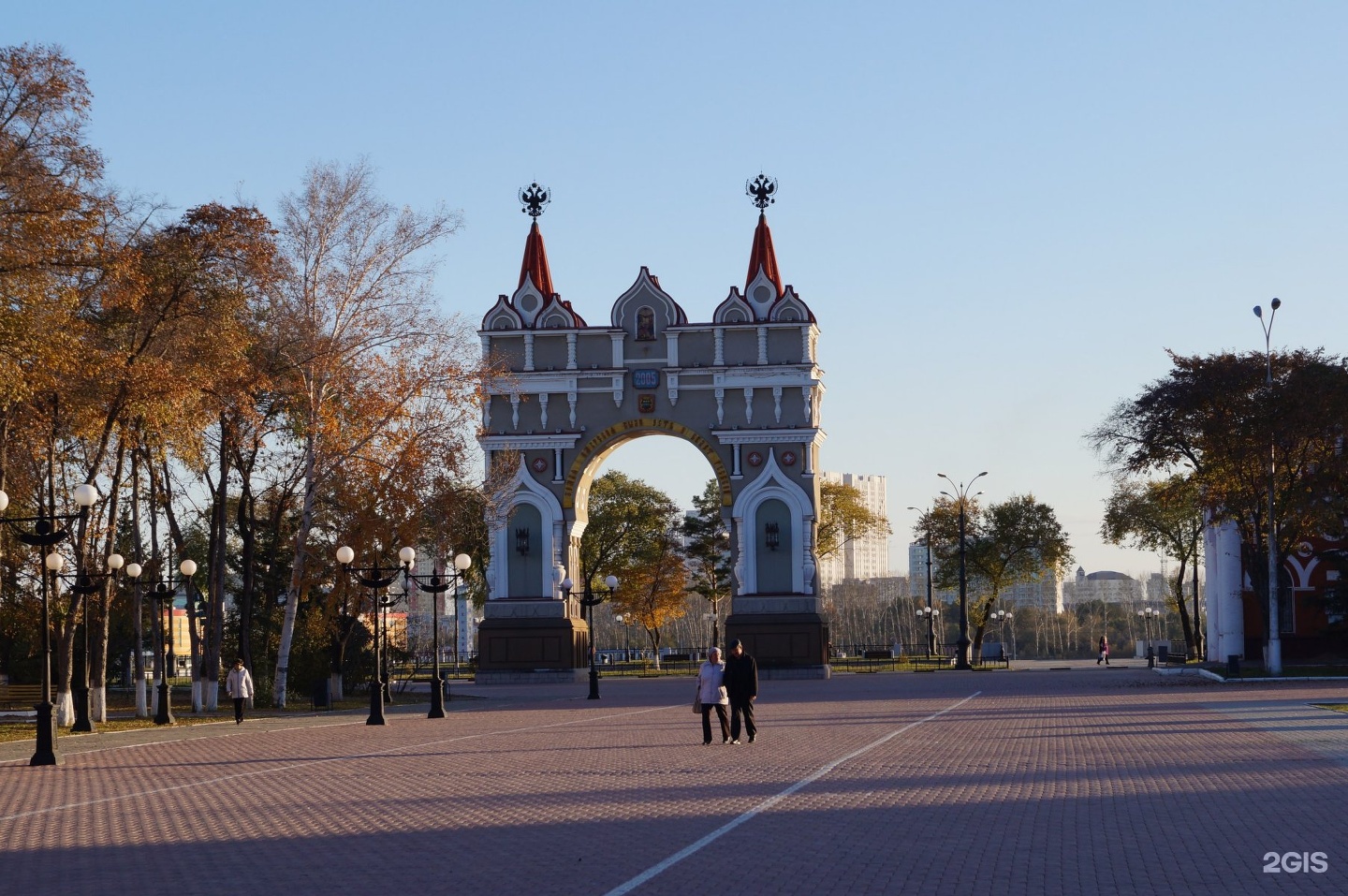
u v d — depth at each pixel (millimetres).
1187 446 64875
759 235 75250
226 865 15562
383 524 54219
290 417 58000
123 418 42469
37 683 72688
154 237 43969
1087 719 36375
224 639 63625
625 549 110438
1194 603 95000
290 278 51031
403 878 14484
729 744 30562
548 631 72812
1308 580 78938
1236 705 41094
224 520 53281
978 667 93000
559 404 74438
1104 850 15516
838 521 116000
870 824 17703
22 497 45469
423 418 54312
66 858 16391
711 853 15664
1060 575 115812
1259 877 13844
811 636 71375
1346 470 60812
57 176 37094
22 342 35844
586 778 23906
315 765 27656
